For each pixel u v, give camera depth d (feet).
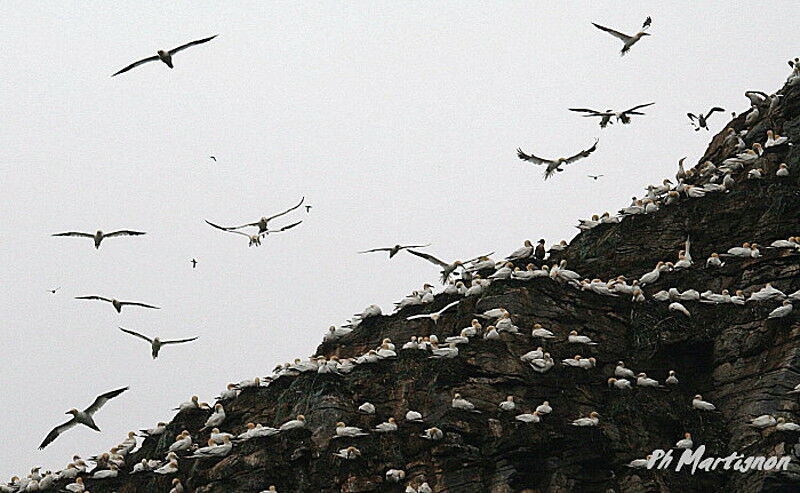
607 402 192.03
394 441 188.75
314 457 190.19
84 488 214.48
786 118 263.90
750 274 211.61
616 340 207.72
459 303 219.00
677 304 206.59
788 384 184.96
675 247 234.17
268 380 217.77
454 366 196.44
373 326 229.04
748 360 195.83
